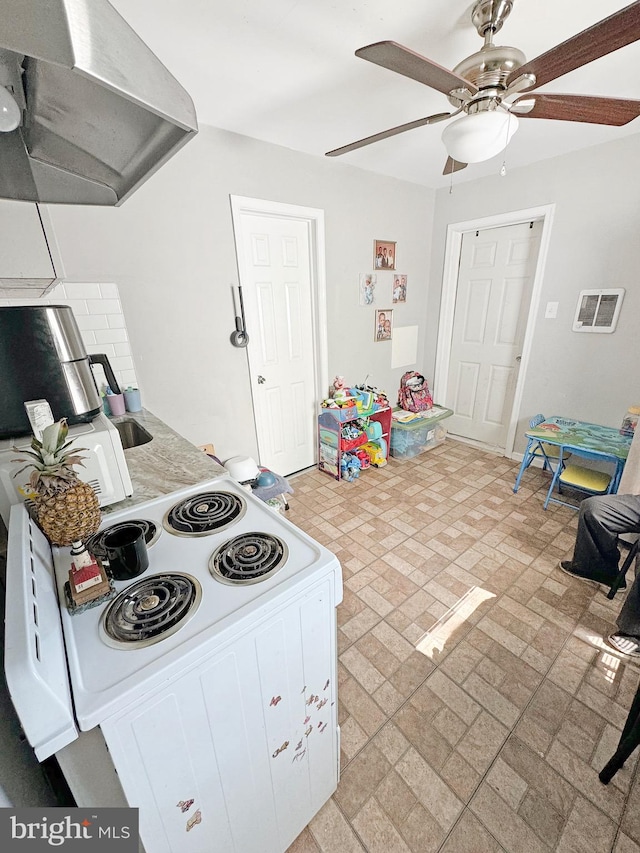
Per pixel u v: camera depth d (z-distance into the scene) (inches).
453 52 56.6
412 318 142.4
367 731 49.8
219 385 95.6
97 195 43.1
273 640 29.6
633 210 91.8
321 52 54.9
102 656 24.5
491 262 126.1
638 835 39.3
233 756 29.5
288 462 121.7
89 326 73.7
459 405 148.6
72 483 31.3
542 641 62.6
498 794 43.0
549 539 89.3
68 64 15.0
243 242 92.5
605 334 102.0
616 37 35.3
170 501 44.9
